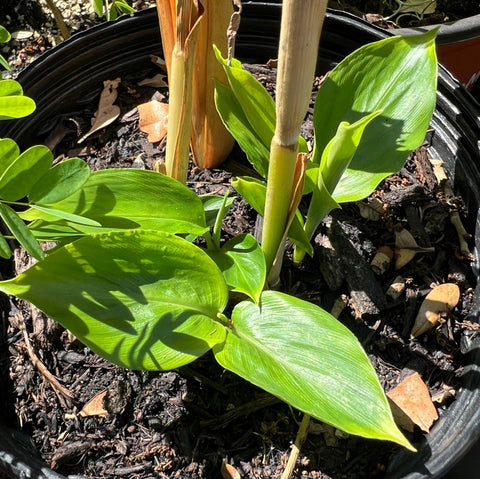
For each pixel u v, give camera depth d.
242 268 0.44
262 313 0.42
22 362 0.50
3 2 0.85
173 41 0.46
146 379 0.49
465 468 0.59
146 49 0.65
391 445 0.46
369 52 0.49
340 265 0.53
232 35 0.39
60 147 0.62
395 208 0.57
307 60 0.31
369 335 0.51
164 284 0.41
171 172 0.47
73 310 0.37
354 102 0.49
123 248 0.39
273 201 0.40
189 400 0.48
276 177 0.38
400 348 0.51
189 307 0.41
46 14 0.84
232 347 0.40
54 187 0.37
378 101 0.49
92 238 0.37
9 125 0.59
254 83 0.42
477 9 0.84
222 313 0.46
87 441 0.46
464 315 0.52
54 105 0.63
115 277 0.40
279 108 0.34
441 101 0.58
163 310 0.40
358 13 0.81
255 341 0.40
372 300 0.52
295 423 0.47
